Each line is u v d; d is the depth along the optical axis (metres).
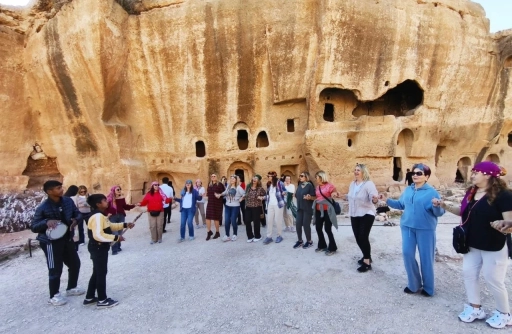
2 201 13.84
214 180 8.82
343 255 6.67
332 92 16.36
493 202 3.60
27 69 15.00
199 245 8.23
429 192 4.49
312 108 14.67
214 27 14.40
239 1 14.22
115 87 14.58
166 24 14.46
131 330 4.24
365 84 14.72
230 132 16.11
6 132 14.88
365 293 4.91
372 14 13.91
